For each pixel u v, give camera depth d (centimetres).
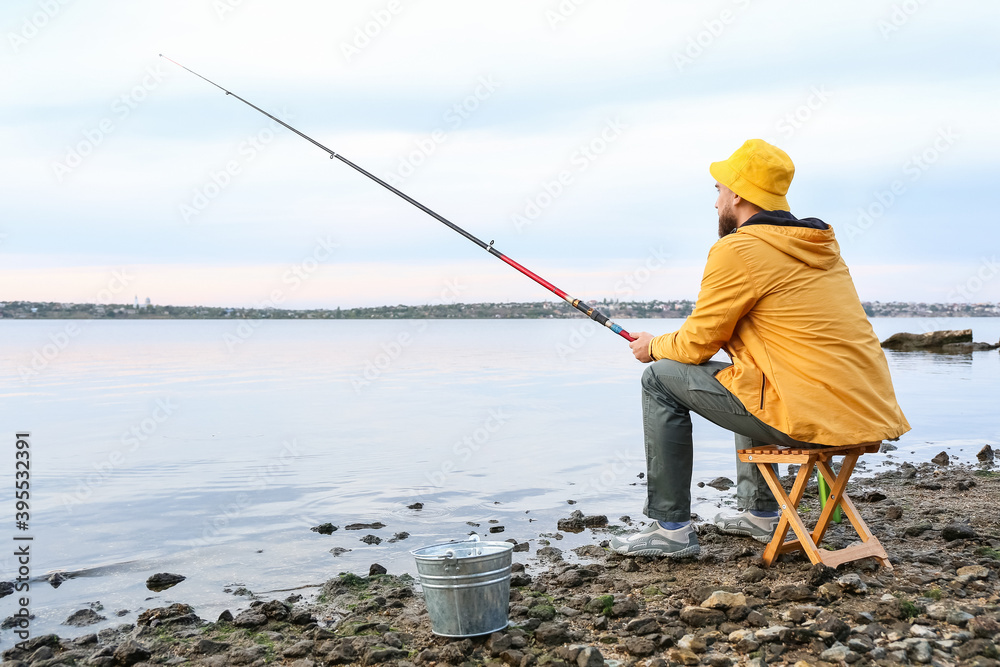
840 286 294
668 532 333
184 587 325
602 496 489
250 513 454
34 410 960
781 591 275
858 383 284
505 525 420
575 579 307
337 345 3111
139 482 543
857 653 221
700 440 706
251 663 241
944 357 1802
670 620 258
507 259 392
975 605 259
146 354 2383
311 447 678
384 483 534
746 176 312
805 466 295
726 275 295
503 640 244
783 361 290
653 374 328
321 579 333
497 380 1342
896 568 303
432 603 254
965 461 579
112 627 281
